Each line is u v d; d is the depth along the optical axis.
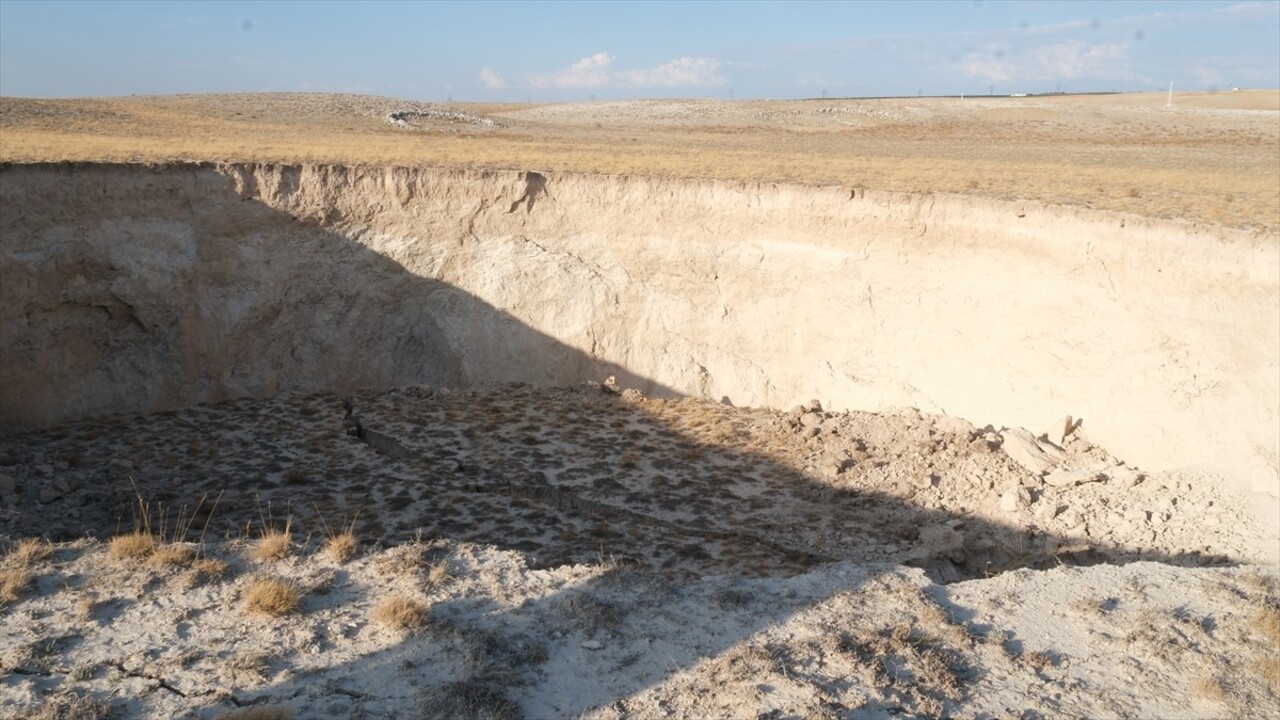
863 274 25.98
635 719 8.86
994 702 9.40
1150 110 83.19
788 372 26.91
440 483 20.77
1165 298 20.86
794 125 78.06
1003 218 23.94
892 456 21.97
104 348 25.16
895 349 25.16
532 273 29.05
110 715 8.58
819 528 18.92
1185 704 9.49
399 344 28.81
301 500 19.34
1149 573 12.56
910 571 12.36
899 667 9.89
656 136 59.91
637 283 28.78
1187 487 18.61
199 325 26.36
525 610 10.82
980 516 19.20
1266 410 18.45
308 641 9.88
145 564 11.40
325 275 28.27
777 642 10.30
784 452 22.88
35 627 9.97
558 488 20.66
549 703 9.11
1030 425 22.25
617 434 24.48
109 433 23.45
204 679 9.18
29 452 21.66
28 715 8.48
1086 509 18.75
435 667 9.53
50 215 24.11
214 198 26.97
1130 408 20.61
